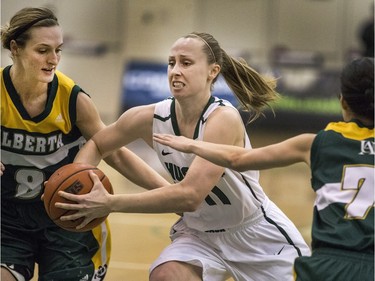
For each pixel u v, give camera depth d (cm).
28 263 564
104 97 2138
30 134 548
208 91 569
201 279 567
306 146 459
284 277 584
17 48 532
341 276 430
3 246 556
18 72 538
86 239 578
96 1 2112
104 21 2120
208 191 529
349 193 441
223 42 2083
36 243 574
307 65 2028
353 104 454
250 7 2066
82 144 586
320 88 1955
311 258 446
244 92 602
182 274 556
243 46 2072
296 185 1550
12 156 551
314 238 448
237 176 566
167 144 491
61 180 516
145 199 516
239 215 580
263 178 1634
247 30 2070
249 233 587
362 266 427
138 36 2112
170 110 575
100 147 580
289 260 587
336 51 2047
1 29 539
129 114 586
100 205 509
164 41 2109
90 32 2127
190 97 555
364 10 2031
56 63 536
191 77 549
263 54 2062
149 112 583
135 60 2084
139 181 613
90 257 582
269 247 592
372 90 447
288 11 2056
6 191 560
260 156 465
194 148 482
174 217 1241
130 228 1131
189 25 2089
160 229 1130
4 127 545
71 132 572
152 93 2016
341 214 439
